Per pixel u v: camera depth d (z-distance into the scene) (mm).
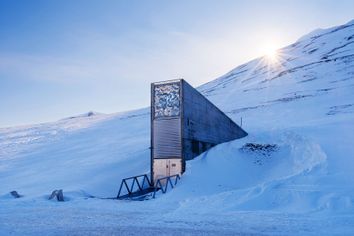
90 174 35156
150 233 9219
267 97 102875
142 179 28219
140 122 94938
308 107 75188
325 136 31250
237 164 27656
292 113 71062
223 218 12266
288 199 15352
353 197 14031
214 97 125750
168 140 25781
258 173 26359
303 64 149625
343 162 20906
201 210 14766
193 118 27766
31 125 140875
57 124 129375
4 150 82062
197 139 28297
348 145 25875
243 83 149250
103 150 58469
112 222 11633
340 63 128250
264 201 15539
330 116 59312
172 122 25859
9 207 16547
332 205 13594
